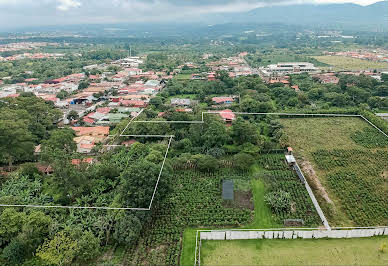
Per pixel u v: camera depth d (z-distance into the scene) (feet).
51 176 214.07
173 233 165.27
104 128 305.32
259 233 160.56
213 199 192.65
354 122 328.29
